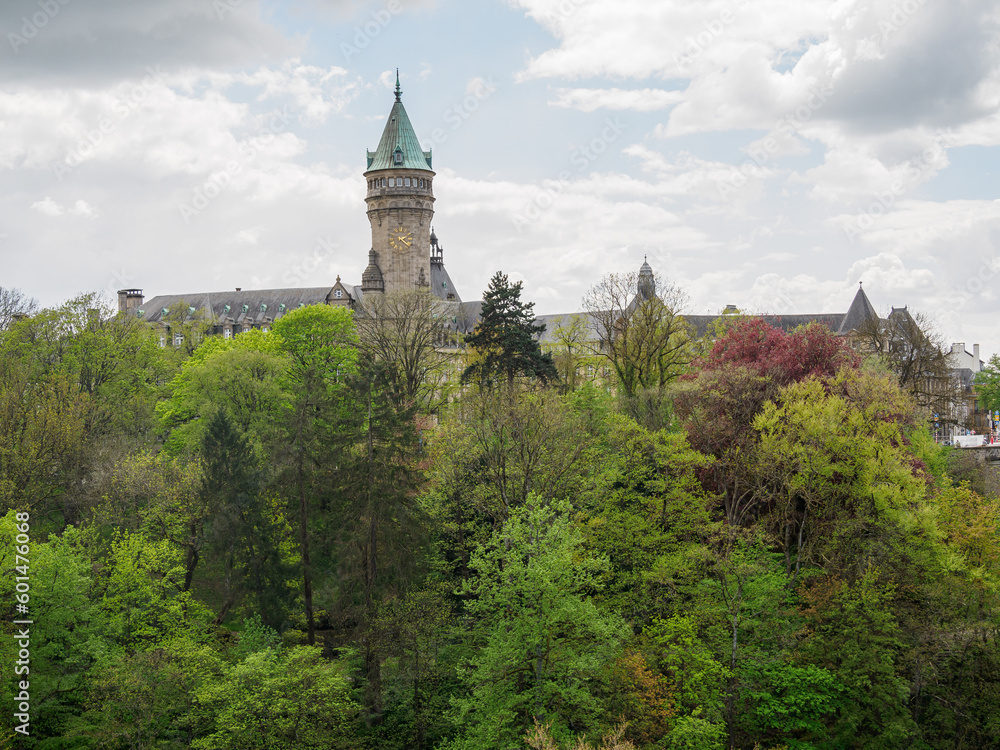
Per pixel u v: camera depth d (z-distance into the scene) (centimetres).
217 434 5334
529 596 3872
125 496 5312
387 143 13338
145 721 3978
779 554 4466
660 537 4562
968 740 3991
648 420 5472
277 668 3947
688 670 3944
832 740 4012
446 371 8225
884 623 4006
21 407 5853
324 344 9012
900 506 4216
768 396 4928
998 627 4069
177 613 4634
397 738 4269
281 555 5288
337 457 4834
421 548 4762
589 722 3756
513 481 4828
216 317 16962
